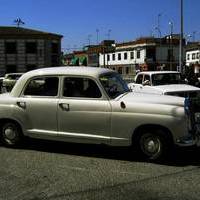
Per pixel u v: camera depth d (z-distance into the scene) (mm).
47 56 76312
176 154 9703
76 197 7000
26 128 10211
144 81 17781
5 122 10453
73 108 9641
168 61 105375
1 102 10391
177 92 15461
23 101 10180
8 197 7004
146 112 9047
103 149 10367
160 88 15961
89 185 7605
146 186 7539
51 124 9914
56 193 7191
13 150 10305
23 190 7355
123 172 8422
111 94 9523
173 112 8922
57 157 9648
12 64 75500
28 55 75875
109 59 115625
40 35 75688
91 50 115375
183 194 7113
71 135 9719
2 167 8820
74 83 9758
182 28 32344
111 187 7496
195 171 8469
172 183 7695
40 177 8102
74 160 9383
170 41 105875
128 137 9242
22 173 8375
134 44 107500
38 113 10023
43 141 11070
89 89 9617
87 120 9539
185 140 8938
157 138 9031
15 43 75438
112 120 9320
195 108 10180
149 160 9148
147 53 104562
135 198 6953
